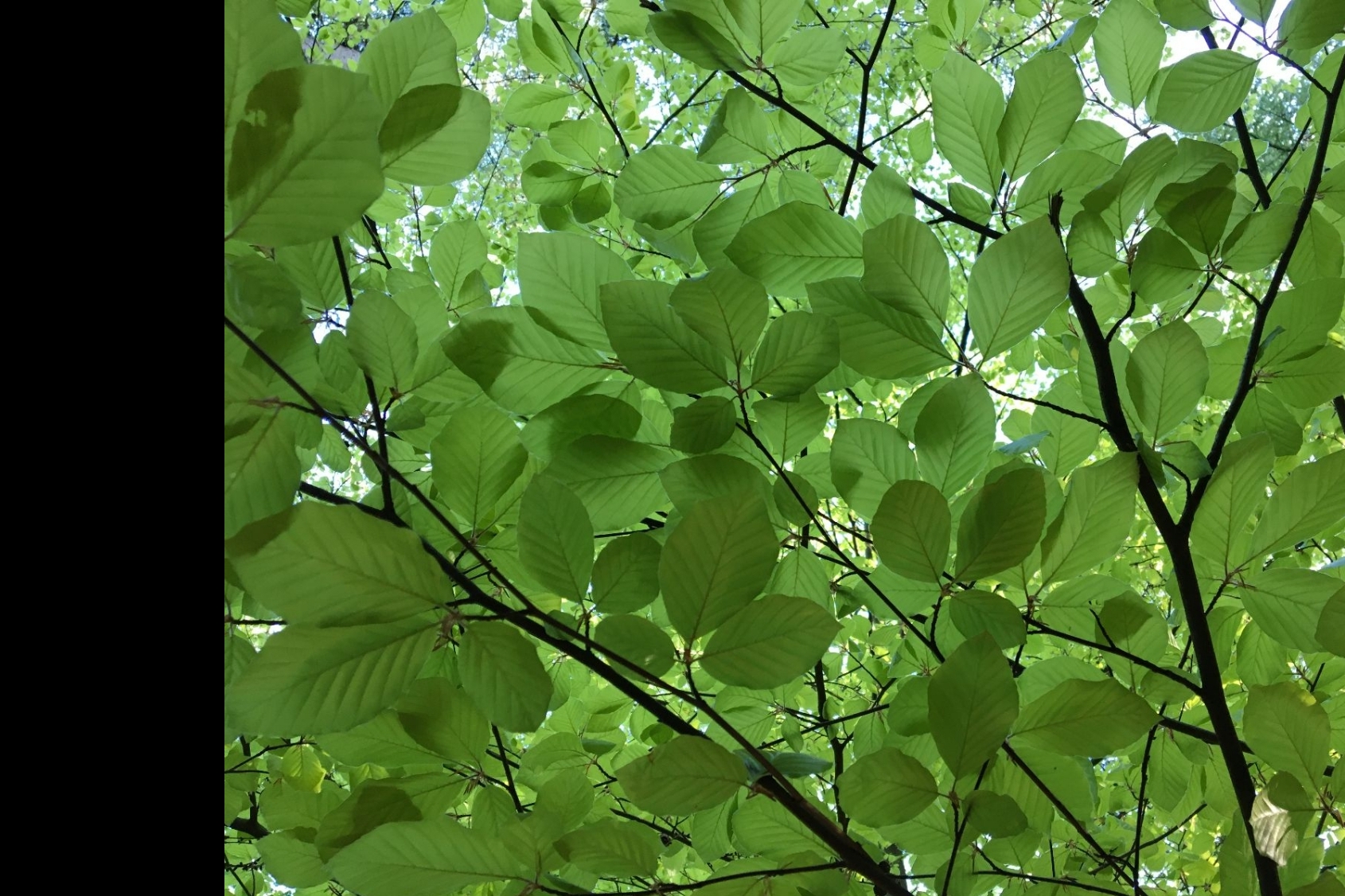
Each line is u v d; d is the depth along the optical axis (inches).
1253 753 32.5
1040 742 30.6
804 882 30.9
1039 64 33.9
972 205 36.8
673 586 26.8
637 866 29.4
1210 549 34.2
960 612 31.1
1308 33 35.4
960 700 28.4
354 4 89.3
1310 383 36.6
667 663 27.9
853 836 38.8
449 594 25.0
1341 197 36.7
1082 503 32.6
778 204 38.2
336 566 24.3
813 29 35.3
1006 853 36.6
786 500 33.2
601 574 31.1
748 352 30.3
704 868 54.6
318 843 30.5
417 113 25.5
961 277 98.8
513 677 26.3
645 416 36.6
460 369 32.0
